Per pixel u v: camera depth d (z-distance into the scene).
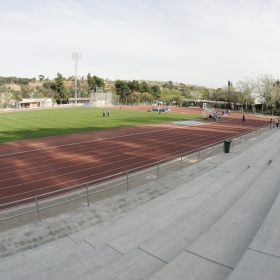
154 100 142.12
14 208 10.98
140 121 50.44
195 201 9.83
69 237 7.78
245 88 94.56
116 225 8.24
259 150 20.62
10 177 15.76
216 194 9.81
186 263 4.79
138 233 7.44
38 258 6.60
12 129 36.38
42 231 8.61
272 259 4.42
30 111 75.31
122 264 5.43
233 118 65.94
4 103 109.88
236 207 7.27
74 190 13.34
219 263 4.77
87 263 5.89
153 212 9.19
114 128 39.38
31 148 24.33
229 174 13.73
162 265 5.36
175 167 17.25
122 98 138.38
